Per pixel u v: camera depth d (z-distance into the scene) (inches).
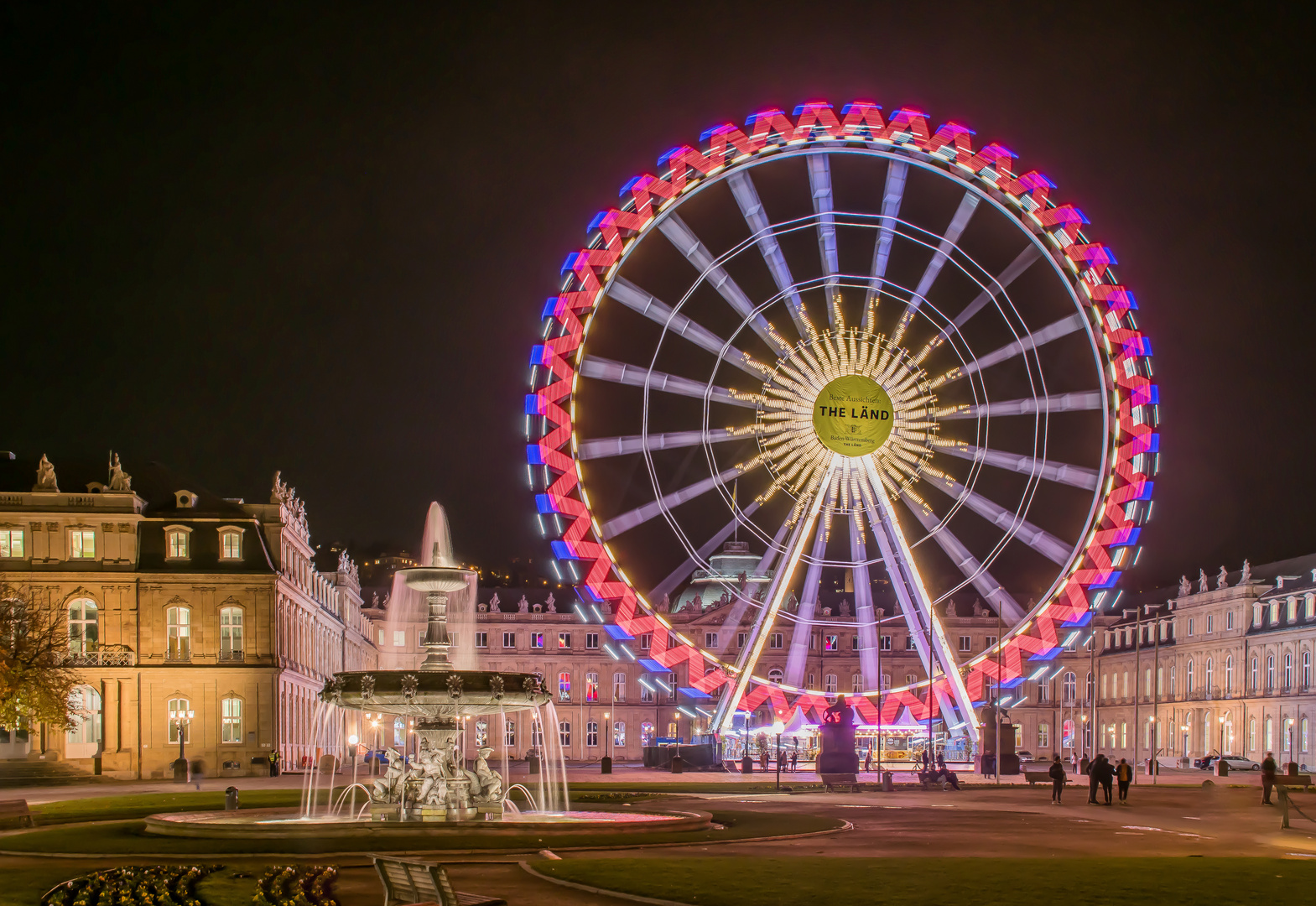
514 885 1147.3
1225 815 2171.5
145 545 4116.6
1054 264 2974.9
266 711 4089.6
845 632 7706.7
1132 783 3673.7
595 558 2906.0
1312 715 5364.2
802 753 5285.4
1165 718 6643.7
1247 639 5920.3
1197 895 1061.8
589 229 2908.5
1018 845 1574.8
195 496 4271.7
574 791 2719.0
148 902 1024.9
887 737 4365.2
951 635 7628.0
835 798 2625.5
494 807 1726.1
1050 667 3149.6
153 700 4037.9
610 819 1742.1
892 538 3004.4
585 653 7657.5
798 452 2920.8
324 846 1432.1
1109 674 7362.2
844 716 3464.6
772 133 2928.2
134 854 1403.8
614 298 2933.1
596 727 7608.3
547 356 2893.7
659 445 2952.8
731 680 3024.1
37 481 4065.0
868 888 1101.1
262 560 4168.3
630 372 2938.0
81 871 1262.3
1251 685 5910.4
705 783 3284.9
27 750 3941.9
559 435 2886.3
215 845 1465.3
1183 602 6560.0
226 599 4119.1
